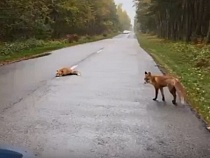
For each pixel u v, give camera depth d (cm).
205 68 1678
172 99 955
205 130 655
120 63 2000
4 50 2595
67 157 515
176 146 565
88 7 7338
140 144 576
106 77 1402
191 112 800
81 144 574
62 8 5253
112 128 669
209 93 1040
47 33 4525
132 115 773
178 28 4534
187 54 2344
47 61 2086
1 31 3588
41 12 4459
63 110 814
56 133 632
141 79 1347
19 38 3669
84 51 3111
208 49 2305
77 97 976
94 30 9388
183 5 3884
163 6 4656
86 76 1431
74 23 5928
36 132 635
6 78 1355
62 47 3772
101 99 953
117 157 517
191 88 1134
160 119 737
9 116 750
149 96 999
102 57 2434
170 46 3472
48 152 534
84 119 734
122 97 983
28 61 2092
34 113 779
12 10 3562
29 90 1079
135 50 3347
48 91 1065
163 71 1592
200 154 530
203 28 3594
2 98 949
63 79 1337
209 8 3566
